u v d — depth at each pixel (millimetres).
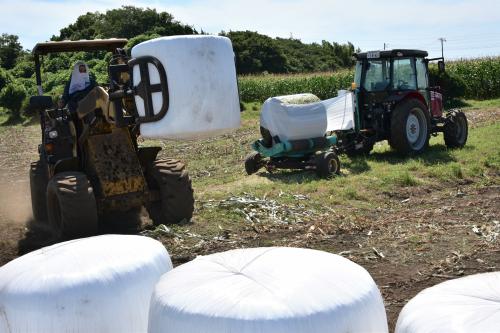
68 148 8031
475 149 13555
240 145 17047
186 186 7598
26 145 21125
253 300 2309
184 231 7379
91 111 7285
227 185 11031
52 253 3082
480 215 7934
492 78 28953
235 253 2844
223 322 2250
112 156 7566
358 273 2570
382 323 2551
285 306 2273
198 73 4805
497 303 2238
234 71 5020
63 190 6965
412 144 13117
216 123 4875
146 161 7992
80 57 32875
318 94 32531
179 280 2562
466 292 2363
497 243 6512
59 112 8078
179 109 4812
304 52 72750
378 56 12930
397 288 5336
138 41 30406
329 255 2754
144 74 4930
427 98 13828
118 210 7590
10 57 76062
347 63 77000
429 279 5523
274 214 8188
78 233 7035
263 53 60281
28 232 8266
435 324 2160
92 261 2936
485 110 22672
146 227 7848
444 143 14883
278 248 2896
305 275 2484
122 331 2832
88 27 55312
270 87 34000
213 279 2512
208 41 4867
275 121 11570
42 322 2725
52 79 32531
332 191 9758
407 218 8000
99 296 2785
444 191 9953
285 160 11844
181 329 2316
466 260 5992
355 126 13141
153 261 3000
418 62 13641
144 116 4980
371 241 6879
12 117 33562
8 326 2783
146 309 2914
